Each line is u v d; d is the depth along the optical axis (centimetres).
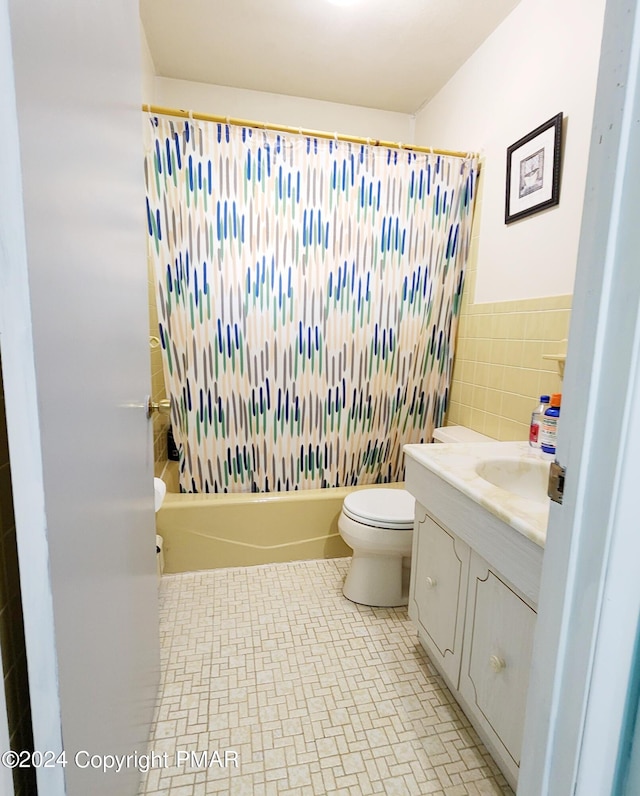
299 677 135
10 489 54
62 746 49
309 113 246
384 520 160
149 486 112
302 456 207
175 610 168
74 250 55
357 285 195
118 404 79
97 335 65
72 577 53
